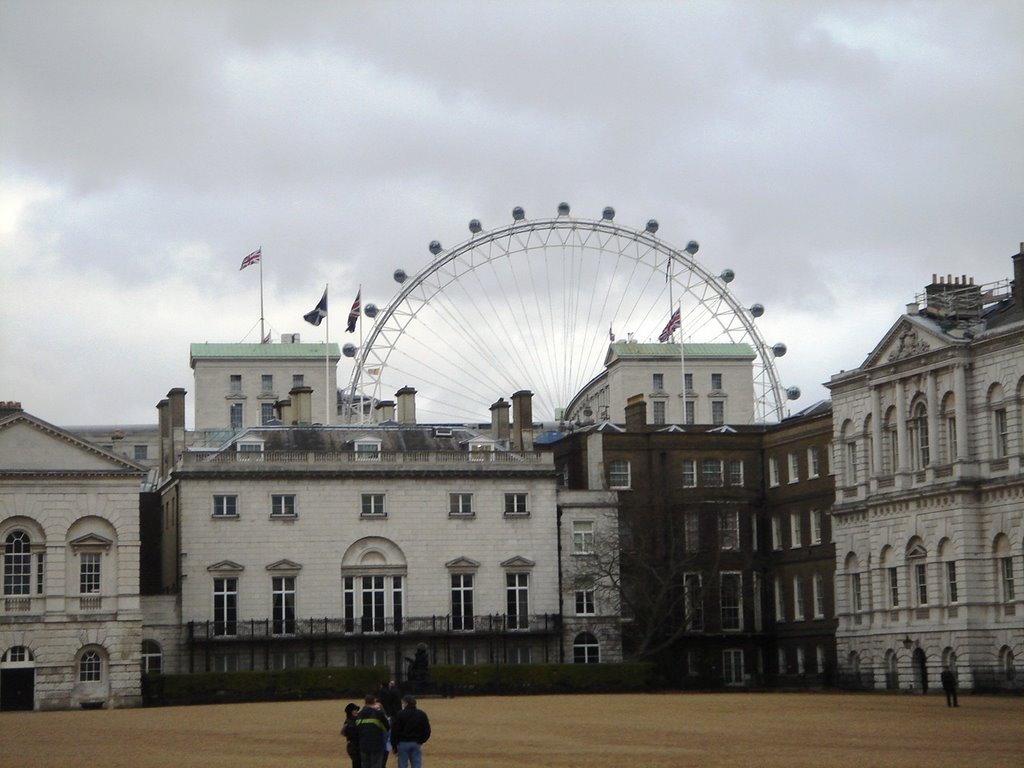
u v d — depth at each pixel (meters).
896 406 127.69
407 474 139.62
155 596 133.75
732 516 149.75
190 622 133.38
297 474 137.62
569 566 142.75
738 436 151.62
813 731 79.81
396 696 69.38
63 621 122.06
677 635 139.38
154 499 150.75
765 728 82.56
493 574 140.38
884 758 64.12
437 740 77.56
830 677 138.12
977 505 119.56
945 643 120.62
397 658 137.38
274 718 98.94
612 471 149.62
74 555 123.12
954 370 120.81
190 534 135.00
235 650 134.25
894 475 127.06
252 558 136.00
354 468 138.75
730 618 149.00
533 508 141.75
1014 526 116.00
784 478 148.62
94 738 83.69
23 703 121.00
